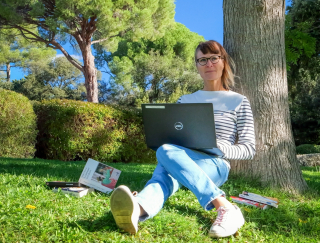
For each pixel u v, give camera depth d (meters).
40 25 14.84
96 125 6.66
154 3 15.01
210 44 2.49
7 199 2.28
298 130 17.89
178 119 2.11
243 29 3.43
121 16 13.71
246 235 1.97
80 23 14.53
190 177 1.92
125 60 26.56
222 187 3.09
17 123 5.98
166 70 25.44
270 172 3.34
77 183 2.68
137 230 1.84
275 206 2.54
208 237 1.86
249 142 2.23
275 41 3.45
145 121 2.22
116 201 1.70
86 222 1.94
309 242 1.93
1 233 1.70
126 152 6.98
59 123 6.54
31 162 4.91
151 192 1.92
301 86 16.88
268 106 3.37
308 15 9.63
